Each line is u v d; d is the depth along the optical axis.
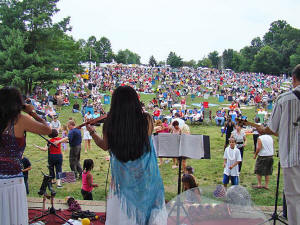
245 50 138.62
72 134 9.14
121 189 2.40
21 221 2.61
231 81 64.81
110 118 2.41
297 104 2.62
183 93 42.84
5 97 2.47
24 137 2.61
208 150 5.61
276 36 138.12
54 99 27.17
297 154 2.60
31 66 28.94
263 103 28.59
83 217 4.97
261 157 8.26
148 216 2.41
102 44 139.88
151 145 2.45
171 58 140.75
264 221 2.87
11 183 2.54
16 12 30.52
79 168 9.38
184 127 10.85
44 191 4.63
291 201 2.66
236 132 10.12
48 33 30.94
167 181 8.92
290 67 105.44
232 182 8.07
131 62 156.88
